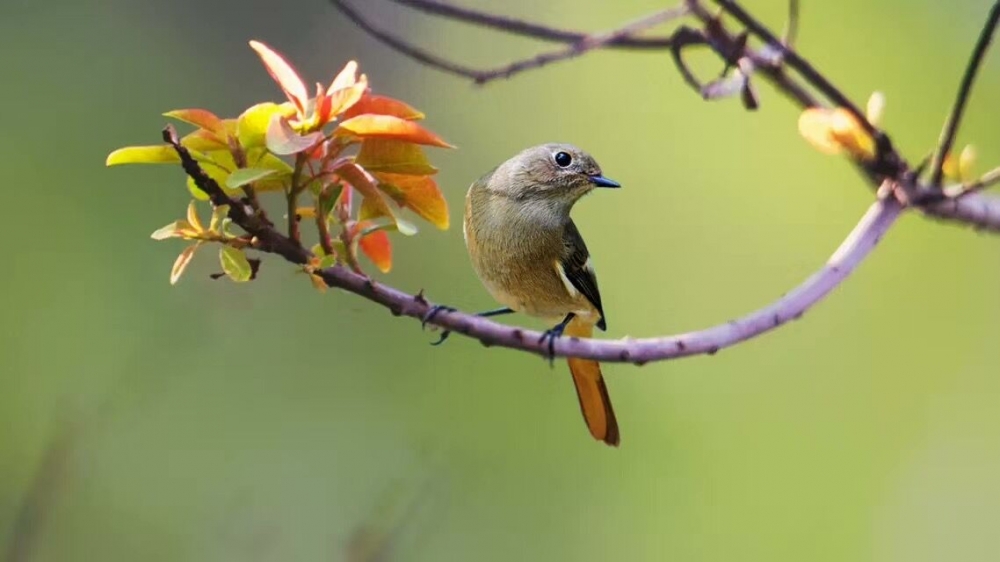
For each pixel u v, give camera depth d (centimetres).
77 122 1271
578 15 1391
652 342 553
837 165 1349
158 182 1230
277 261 1216
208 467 1124
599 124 1393
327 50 1430
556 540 1212
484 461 1218
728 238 1352
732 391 1338
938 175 662
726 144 1368
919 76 1336
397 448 1198
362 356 1229
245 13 1397
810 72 681
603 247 1344
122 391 1104
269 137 477
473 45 1426
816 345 1366
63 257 1188
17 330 1148
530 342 545
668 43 739
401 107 518
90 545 1041
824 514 1316
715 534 1260
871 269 1397
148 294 1177
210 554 1085
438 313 538
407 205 550
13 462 1083
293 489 1154
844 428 1349
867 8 1333
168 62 1346
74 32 1307
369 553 805
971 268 1388
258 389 1184
